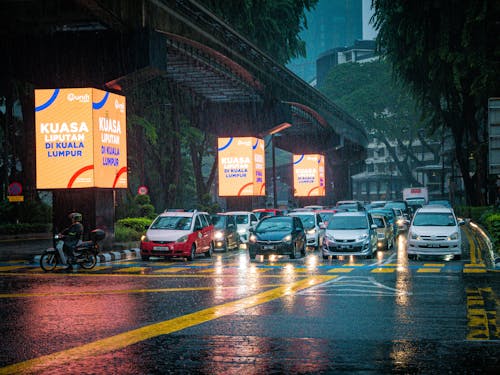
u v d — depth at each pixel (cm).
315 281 1630
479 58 4141
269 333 934
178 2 3027
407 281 1611
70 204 2578
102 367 739
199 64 3659
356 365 733
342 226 2456
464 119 5316
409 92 5744
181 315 1107
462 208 5781
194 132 5125
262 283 1598
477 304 1210
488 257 2331
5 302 1299
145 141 4831
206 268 2064
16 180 4875
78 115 2514
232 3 5138
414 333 927
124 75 2572
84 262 2048
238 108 4712
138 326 1005
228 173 4694
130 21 2514
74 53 2598
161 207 5644
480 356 776
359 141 8938
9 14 2545
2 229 3988
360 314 1101
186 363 752
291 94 5109
